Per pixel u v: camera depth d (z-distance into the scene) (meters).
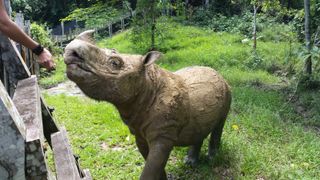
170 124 4.09
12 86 3.01
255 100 7.73
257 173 4.93
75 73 3.20
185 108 4.28
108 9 19.38
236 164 5.11
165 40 15.52
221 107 4.84
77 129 6.64
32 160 1.79
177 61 12.38
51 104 8.38
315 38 9.16
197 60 12.02
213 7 21.89
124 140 6.14
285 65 10.58
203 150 5.70
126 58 3.71
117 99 3.62
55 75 12.79
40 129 2.01
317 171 4.97
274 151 5.47
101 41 18.56
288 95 8.48
